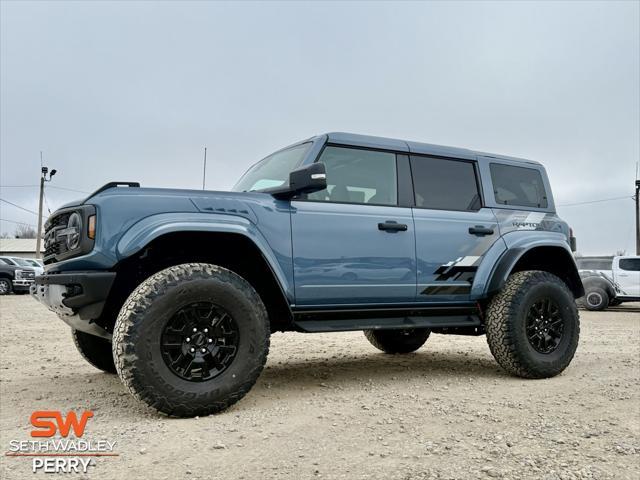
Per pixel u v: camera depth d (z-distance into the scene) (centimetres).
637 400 391
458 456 270
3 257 2259
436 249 464
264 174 467
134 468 254
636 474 248
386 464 259
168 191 368
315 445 287
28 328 904
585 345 707
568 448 283
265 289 413
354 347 701
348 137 448
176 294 336
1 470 253
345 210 426
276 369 527
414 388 432
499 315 472
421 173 482
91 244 340
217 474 246
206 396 339
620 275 1510
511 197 530
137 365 321
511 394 410
